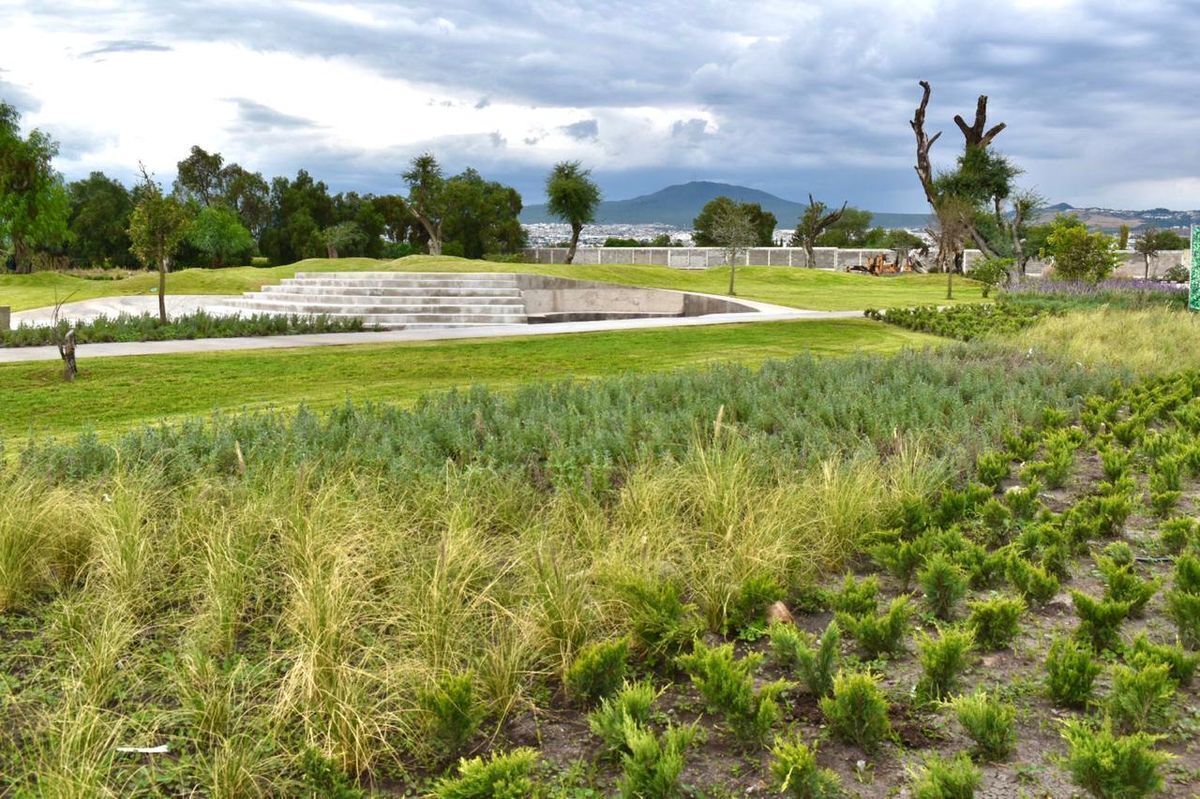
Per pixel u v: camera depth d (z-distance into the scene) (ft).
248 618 16.61
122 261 282.36
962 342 57.72
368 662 14.33
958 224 179.11
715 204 299.99
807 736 13.30
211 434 28.02
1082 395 39.81
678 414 30.96
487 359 56.85
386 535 18.63
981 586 19.06
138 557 17.44
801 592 18.25
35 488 20.81
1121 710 13.25
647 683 13.93
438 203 268.62
